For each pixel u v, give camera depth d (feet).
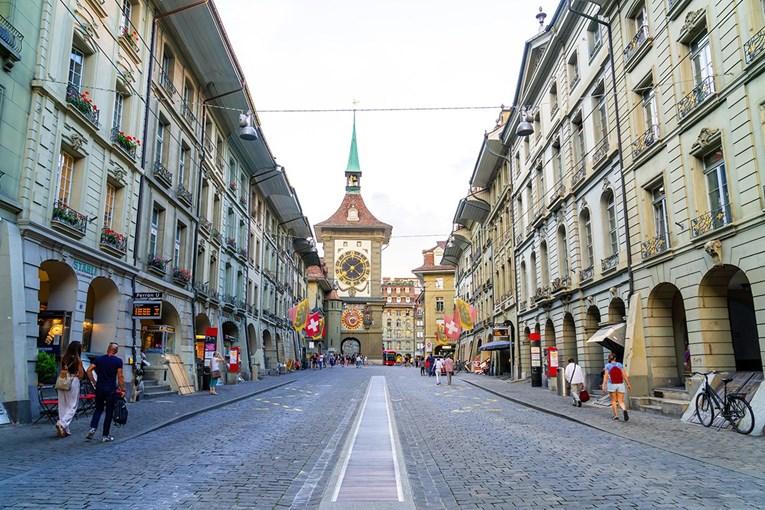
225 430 38.75
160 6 67.46
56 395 43.24
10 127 41.57
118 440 32.91
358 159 313.73
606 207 67.62
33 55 44.29
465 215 159.33
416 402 62.39
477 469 25.99
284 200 143.33
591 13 69.41
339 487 22.02
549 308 89.56
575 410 51.55
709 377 43.55
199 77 83.71
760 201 39.47
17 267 40.81
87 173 52.13
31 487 21.58
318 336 143.13
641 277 56.70
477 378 122.21
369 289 287.07
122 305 58.65
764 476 23.84
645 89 56.34
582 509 19.07
